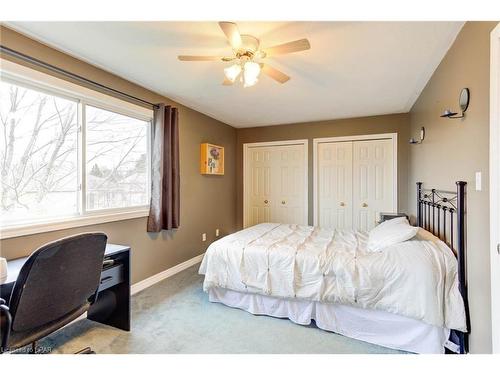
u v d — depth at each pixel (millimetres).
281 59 2246
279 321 2225
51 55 2041
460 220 1729
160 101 3146
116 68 2432
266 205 4871
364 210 4168
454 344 1737
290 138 4656
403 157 3889
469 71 1667
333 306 2068
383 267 1891
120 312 2090
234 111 3895
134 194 2896
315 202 4453
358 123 4172
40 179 2057
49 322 1313
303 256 2170
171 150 3174
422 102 2973
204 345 1885
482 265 1505
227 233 4734
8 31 1793
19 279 1110
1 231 1744
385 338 1894
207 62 2314
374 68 2418
